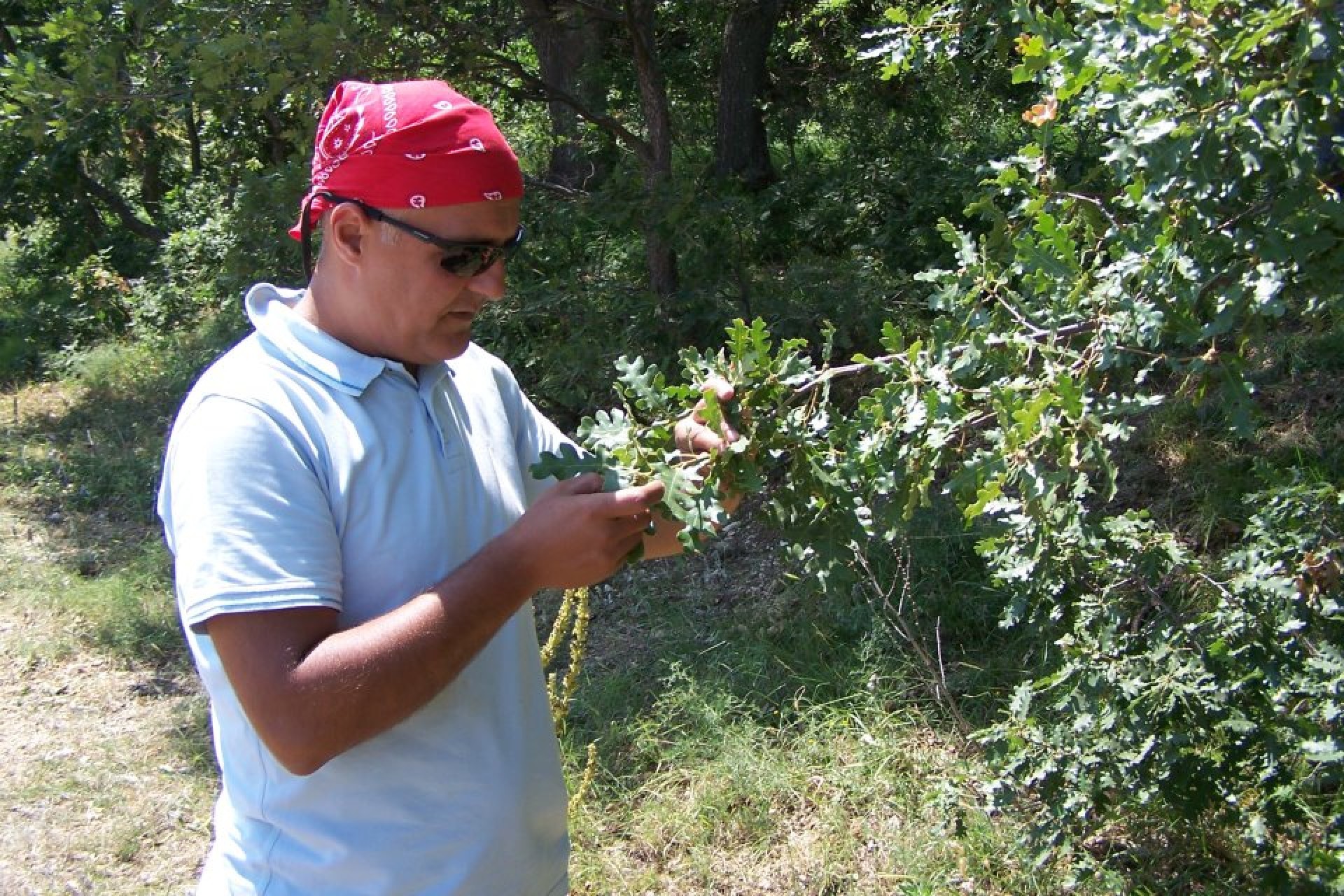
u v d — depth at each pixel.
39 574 5.96
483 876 1.61
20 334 10.63
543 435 1.99
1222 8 1.65
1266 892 2.47
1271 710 2.54
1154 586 2.77
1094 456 1.65
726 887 3.33
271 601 1.40
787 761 3.72
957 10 2.79
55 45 9.67
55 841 3.92
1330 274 1.73
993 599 4.05
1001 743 2.88
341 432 1.54
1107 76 1.74
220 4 5.13
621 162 6.36
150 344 9.91
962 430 1.81
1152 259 1.78
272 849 1.57
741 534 5.11
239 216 5.43
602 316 5.60
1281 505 2.60
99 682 5.00
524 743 1.70
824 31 9.59
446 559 1.60
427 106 1.50
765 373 1.74
